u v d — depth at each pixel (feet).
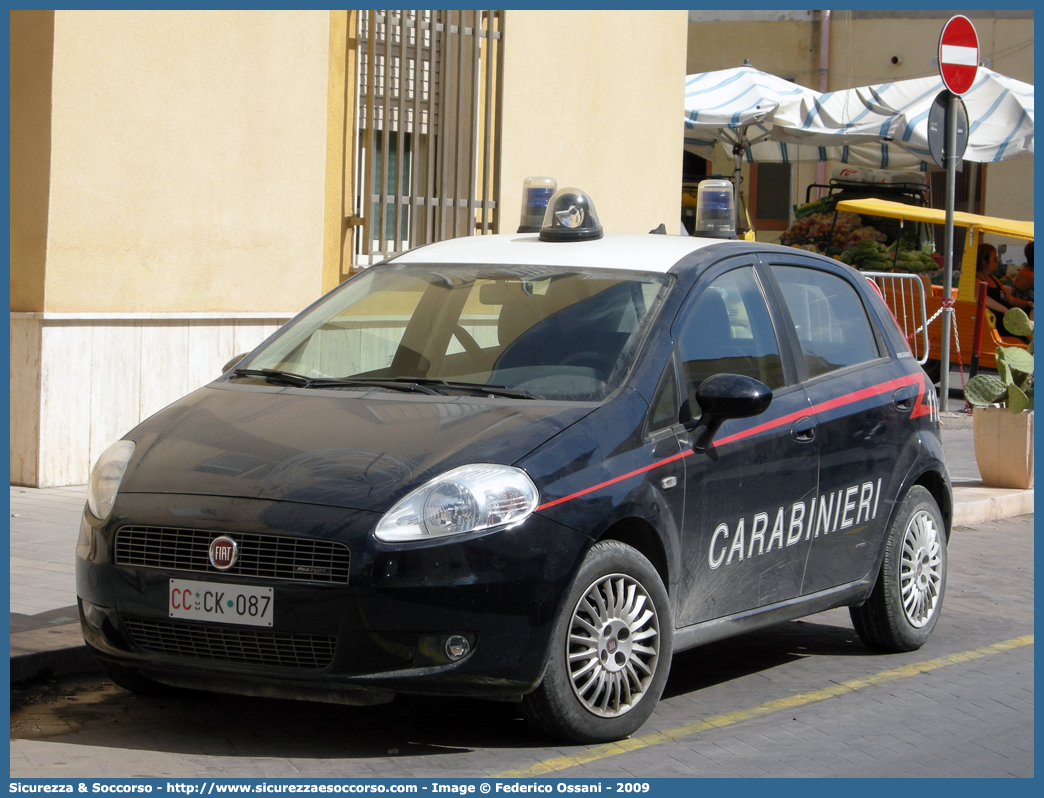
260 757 16.22
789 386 20.33
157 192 33.50
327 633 15.29
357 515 15.47
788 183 101.14
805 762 16.84
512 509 15.78
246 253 35.91
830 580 20.99
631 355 18.24
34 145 31.32
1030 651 23.15
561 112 45.83
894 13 99.91
